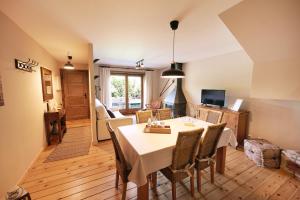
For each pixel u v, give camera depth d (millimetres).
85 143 3377
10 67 1916
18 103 2088
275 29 1753
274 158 2422
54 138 3377
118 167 1758
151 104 6672
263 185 2014
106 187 1934
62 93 5402
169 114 3100
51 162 2537
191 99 5375
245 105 3537
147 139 1759
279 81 2188
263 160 2420
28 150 2332
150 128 2014
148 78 7039
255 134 3330
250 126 3418
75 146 3203
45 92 3363
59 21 2041
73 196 1770
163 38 2771
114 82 6566
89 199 1728
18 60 2078
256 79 2430
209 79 4590
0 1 1536
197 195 1809
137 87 7098
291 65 2035
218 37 2717
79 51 3795
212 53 4020
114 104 6660
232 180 2105
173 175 1570
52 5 1635
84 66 5707
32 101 2598
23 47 2340
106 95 6172
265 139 3123
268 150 2416
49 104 3740
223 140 2125
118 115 4375
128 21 2055
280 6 1500
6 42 1840
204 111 2957
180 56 4457
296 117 2697
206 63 4668
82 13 1823
